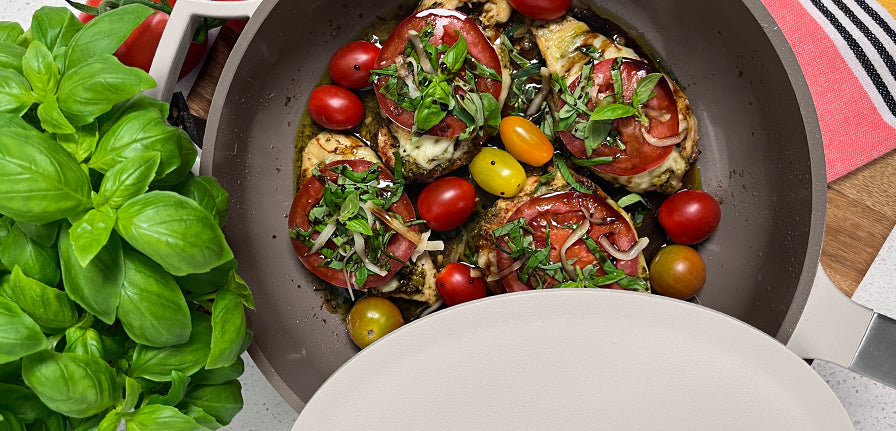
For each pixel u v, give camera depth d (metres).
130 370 0.41
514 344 0.41
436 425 0.42
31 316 0.39
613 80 0.50
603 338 0.41
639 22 0.54
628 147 0.50
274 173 0.54
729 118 0.53
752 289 0.52
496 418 0.42
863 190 0.54
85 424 0.41
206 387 0.44
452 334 0.41
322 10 0.52
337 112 0.52
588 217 0.51
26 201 0.38
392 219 0.51
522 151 0.51
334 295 0.54
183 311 0.40
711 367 0.42
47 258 0.40
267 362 0.49
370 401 0.42
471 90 0.50
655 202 0.54
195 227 0.39
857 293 0.57
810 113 0.48
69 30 0.43
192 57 0.54
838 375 0.56
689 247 0.53
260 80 0.51
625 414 0.42
